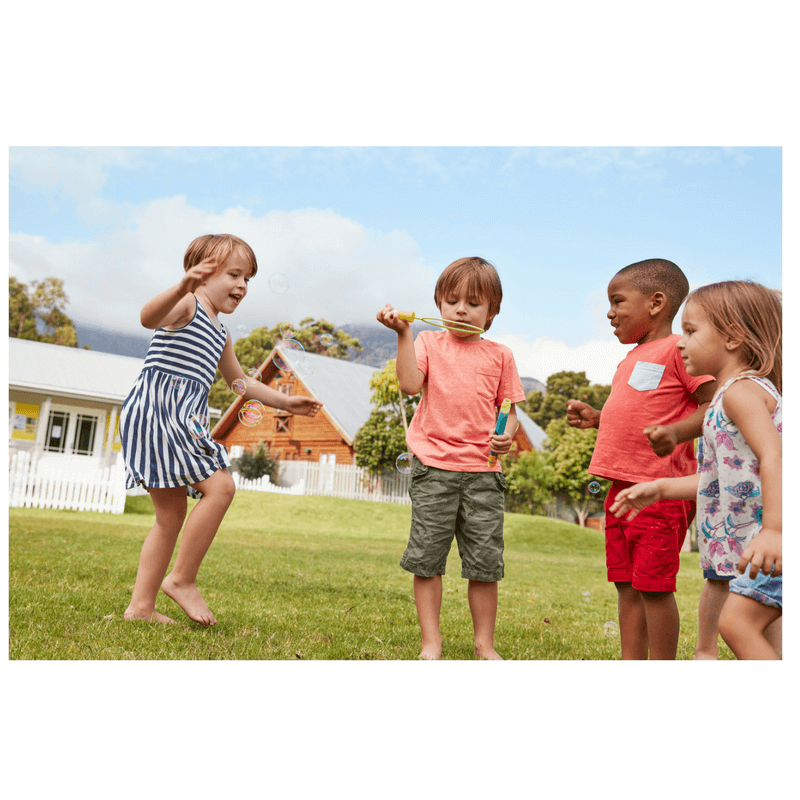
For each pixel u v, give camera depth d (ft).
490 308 8.48
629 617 7.59
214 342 8.24
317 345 102.17
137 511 34.47
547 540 34.40
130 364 61.16
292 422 55.31
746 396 5.68
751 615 5.28
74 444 56.70
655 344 7.93
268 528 32.17
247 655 7.09
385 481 49.01
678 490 6.43
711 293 6.35
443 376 8.17
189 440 7.73
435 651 7.64
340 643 7.94
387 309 7.98
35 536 18.26
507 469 55.77
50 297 106.32
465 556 7.90
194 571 7.97
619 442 7.73
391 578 15.21
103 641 7.07
